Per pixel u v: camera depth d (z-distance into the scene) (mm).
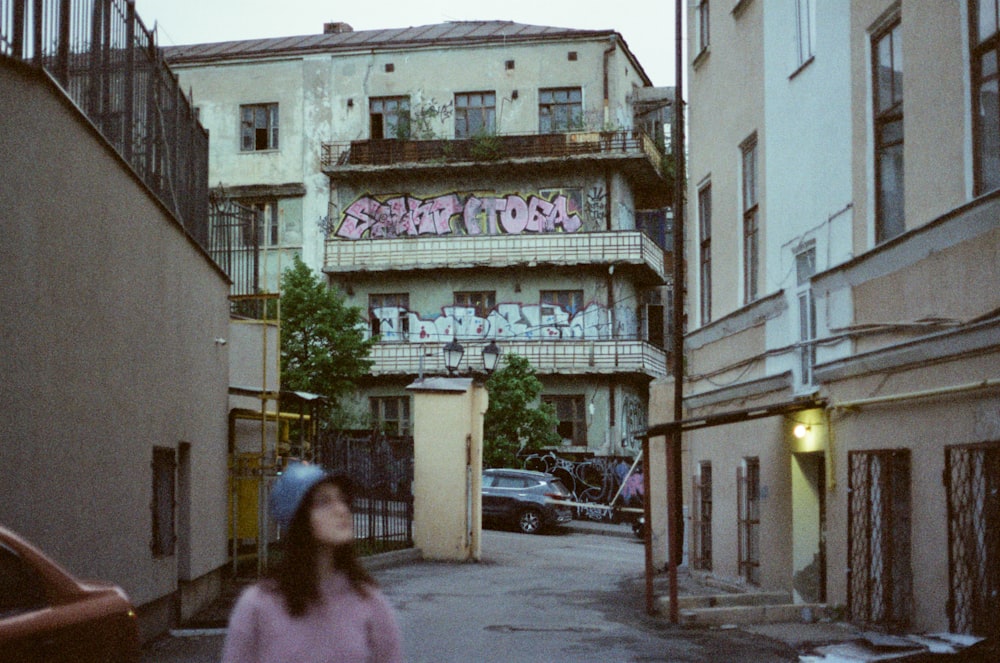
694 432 20469
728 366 18203
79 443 9844
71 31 10039
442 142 46750
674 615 13859
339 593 3650
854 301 13016
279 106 48812
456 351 25719
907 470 11523
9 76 8523
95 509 10258
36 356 8852
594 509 39500
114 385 10930
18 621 5508
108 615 6195
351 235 47906
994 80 10219
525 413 41844
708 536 19906
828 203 14227
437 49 48062
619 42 47312
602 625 13836
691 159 20922
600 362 45125
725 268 18812
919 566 11180
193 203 15570
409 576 20875
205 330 15461
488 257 45969
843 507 13172
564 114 47312
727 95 18719
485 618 14602
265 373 18000
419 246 46406
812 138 14852
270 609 3566
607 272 45969
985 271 9977
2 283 8281
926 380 11156
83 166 10039
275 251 48375
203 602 15367
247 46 51094
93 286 10320
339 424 45594
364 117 48312
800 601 15031
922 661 7812
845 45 13758
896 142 12508
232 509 18984
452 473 24891
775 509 15812
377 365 46031
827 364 13398
